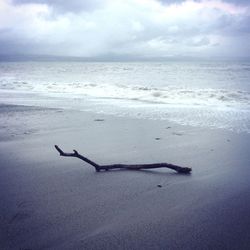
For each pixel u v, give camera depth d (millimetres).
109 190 3791
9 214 3121
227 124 8250
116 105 12352
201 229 2771
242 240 2572
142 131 7527
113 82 25156
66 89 19094
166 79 29375
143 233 2713
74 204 3361
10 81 25672
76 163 4988
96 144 6316
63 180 4172
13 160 5188
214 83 23438
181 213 3119
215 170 4602
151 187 3891
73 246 2518
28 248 2492
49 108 11539
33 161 5113
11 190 3811
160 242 2559
